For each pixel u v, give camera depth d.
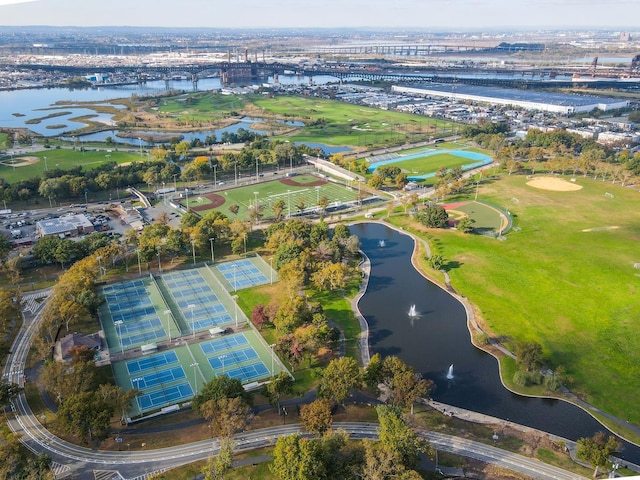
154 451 155.62
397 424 147.38
